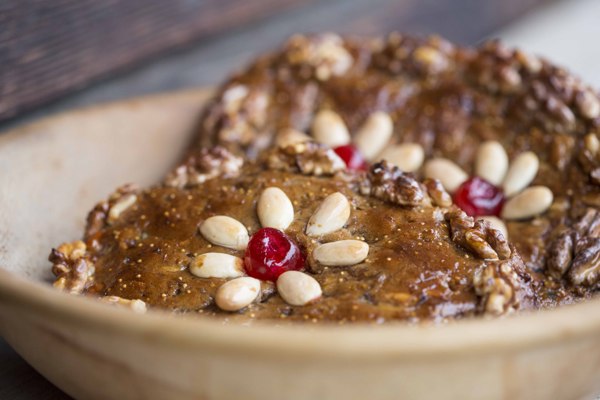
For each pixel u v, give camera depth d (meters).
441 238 0.47
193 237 0.48
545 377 0.42
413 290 0.45
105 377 0.43
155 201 0.50
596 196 0.53
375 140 0.58
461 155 0.57
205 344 0.39
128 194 0.50
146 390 0.43
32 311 0.42
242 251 0.48
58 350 0.43
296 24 0.81
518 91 0.57
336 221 0.47
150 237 0.49
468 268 0.45
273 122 0.59
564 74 0.57
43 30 0.61
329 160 0.50
